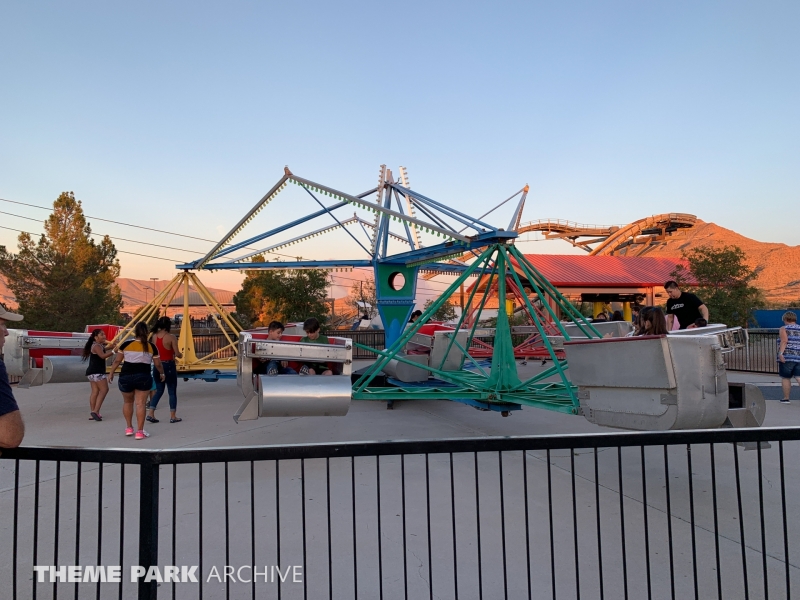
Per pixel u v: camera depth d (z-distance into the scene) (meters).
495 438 2.39
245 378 6.08
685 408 4.37
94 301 22.98
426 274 14.24
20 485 5.36
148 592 2.24
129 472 5.73
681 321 8.27
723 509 4.49
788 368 9.55
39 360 9.73
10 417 2.07
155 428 8.03
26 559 3.70
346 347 6.09
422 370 8.70
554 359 6.52
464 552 3.75
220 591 3.24
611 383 4.88
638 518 4.34
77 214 26.69
